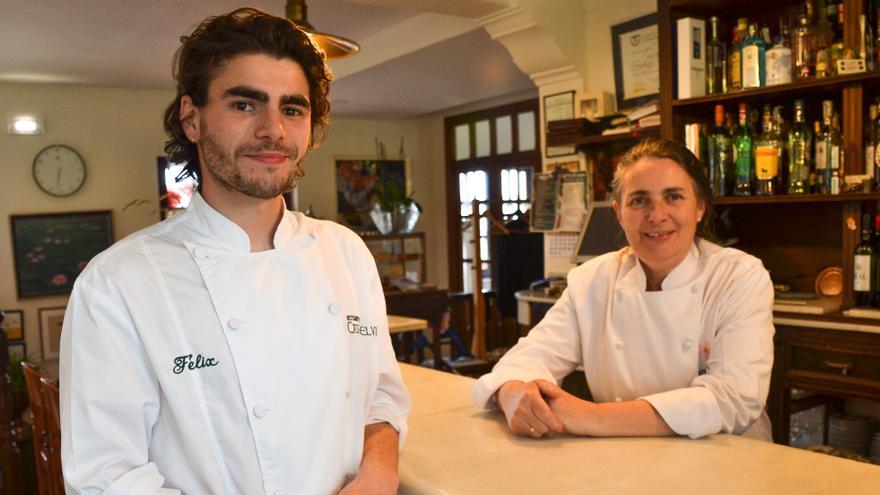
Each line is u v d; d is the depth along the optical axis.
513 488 1.07
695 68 3.00
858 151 2.53
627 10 3.66
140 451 0.98
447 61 5.16
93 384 0.95
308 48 1.10
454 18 4.44
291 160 1.06
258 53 1.03
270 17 1.07
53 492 2.02
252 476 1.00
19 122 6.22
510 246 6.34
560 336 1.79
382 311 1.27
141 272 1.01
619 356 1.66
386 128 8.16
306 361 1.06
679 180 1.56
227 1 4.23
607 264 1.77
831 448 2.44
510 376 1.53
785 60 2.75
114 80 6.29
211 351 1.01
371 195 8.03
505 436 1.36
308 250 1.13
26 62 5.50
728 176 2.97
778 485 1.04
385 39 5.15
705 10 3.07
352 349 1.16
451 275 7.89
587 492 1.03
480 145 7.36
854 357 2.44
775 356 2.65
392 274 5.75
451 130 7.73
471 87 6.23
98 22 4.52
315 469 1.04
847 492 1.00
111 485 0.92
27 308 6.35
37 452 2.21
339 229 1.26
